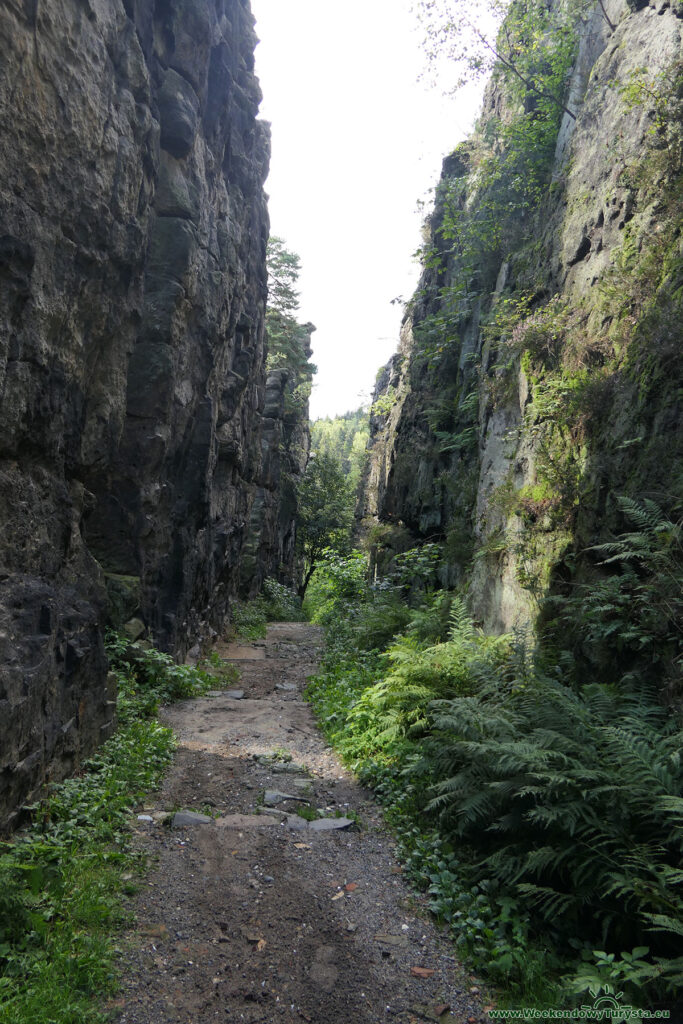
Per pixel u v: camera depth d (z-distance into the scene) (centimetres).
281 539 3541
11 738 457
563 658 645
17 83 488
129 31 720
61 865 435
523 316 1108
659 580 537
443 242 1900
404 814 564
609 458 693
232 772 677
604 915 391
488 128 1520
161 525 1084
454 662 720
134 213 720
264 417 3128
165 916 412
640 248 783
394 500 1984
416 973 371
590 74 1098
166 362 991
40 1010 307
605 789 400
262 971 366
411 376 2031
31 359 527
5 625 476
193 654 1277
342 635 1541
